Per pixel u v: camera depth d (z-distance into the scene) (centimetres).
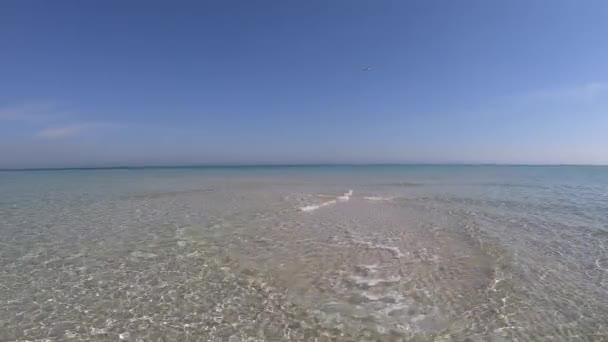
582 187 3184
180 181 4066
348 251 998
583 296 696
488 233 1229
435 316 617
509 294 707
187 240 1110
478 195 2438
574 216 1567
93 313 620
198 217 1509
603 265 884
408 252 993
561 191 2752
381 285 753
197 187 3094
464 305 658
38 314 614
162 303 662
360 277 798
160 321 595
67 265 866
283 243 1080
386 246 1053
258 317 612
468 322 594
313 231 1246
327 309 643
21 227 1288
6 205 1855
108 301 668
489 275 812
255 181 4078
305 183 3712
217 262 897
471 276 805
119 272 820
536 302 670
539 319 603
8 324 579
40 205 1853
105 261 899
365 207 1827
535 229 1297
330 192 2639
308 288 737
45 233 1195
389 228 1304
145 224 1352
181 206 1833
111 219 1455
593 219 1495
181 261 903
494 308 645
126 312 626
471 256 957
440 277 800
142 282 761
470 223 1406
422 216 1562
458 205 1919
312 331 567
